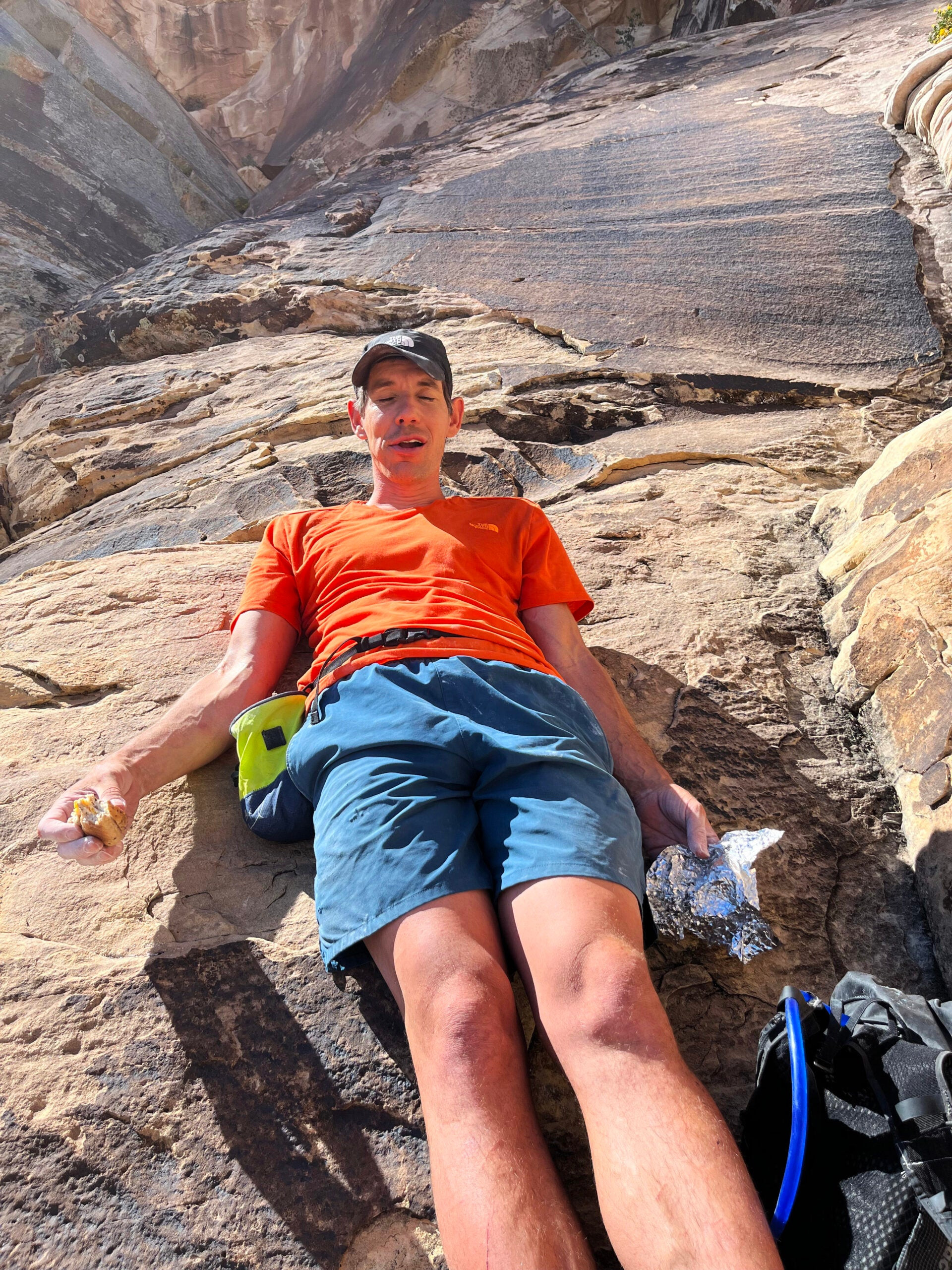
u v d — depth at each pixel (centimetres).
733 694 229
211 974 162
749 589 272
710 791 200
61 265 1123
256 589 208
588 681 195
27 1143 139
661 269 569
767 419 422
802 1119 114
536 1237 99
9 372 893
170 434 540
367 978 162
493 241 694
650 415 436
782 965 166
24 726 224
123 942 169
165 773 181
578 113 983
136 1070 148
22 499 568
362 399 229
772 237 560
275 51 1673
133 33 1638
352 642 178
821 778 205
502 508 215
